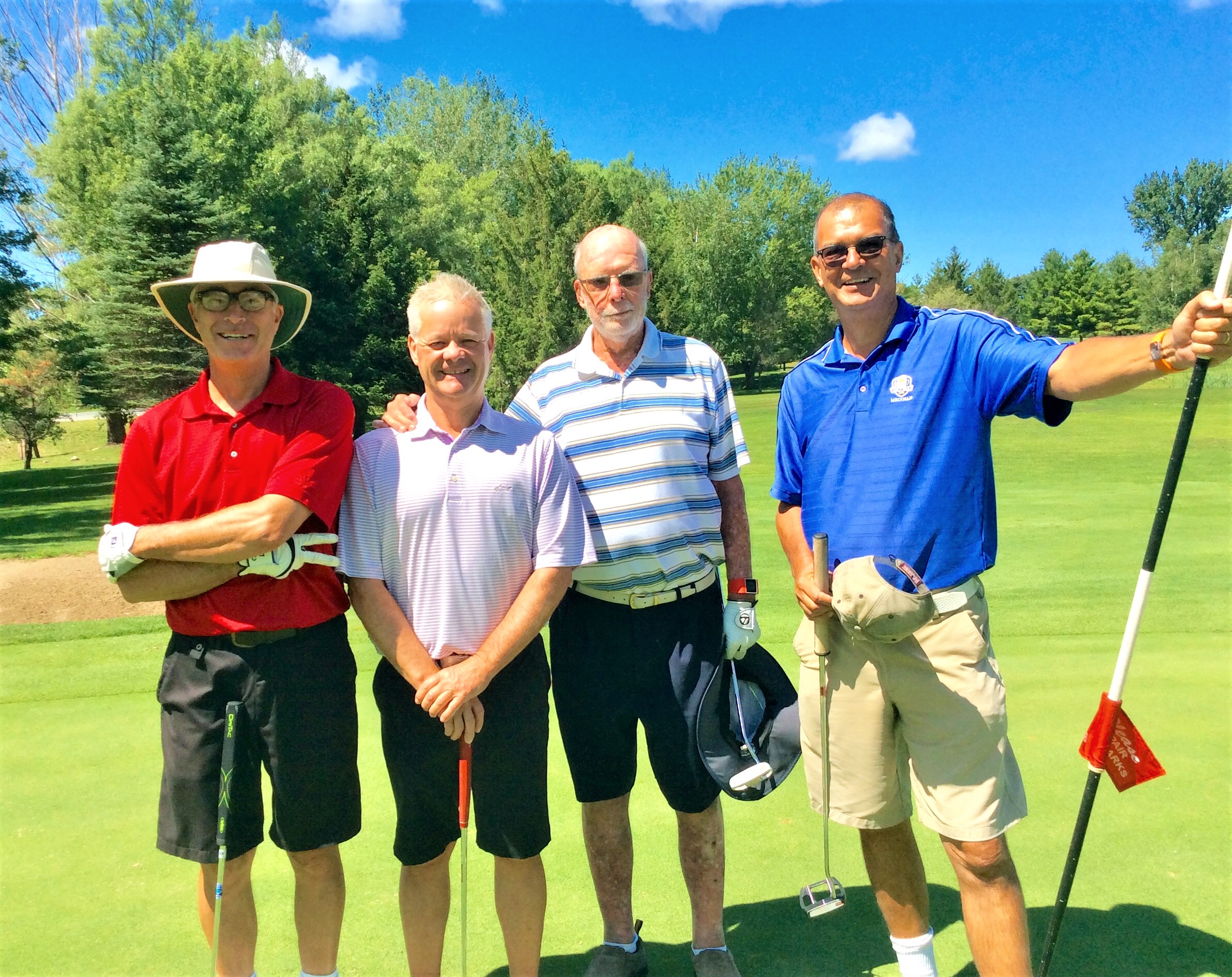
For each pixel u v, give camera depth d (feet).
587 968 8.27
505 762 7.79
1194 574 24.72
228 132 95.50
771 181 191.83
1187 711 13.33
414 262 107.24
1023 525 33.53
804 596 8.03
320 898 7.82
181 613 7.57
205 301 7.47
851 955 8.28
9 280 78.38
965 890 7.51
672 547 8.61
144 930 8.59
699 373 9.01
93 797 11.43
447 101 193.98
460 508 7.66
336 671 7.75
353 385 98.78
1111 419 76.28
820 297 186.80
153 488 7.70
